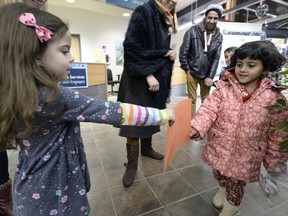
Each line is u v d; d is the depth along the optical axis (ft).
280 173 2.90
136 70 3.60
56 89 1.57
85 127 8.91
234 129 2.95
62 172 1.87
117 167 5.15
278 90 2.78
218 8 6.56
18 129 1.60
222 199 3.60
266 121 2.79
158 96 3.97
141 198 3.93
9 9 1.51
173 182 4.45
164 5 3.74
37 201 1.86
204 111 3.05
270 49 2.68
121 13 19.10
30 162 1.80
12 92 1.44
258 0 14.43
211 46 6.99
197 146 6.44
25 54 1.46
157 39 3.70
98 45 20.77
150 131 4.10
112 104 1.89
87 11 19.49
